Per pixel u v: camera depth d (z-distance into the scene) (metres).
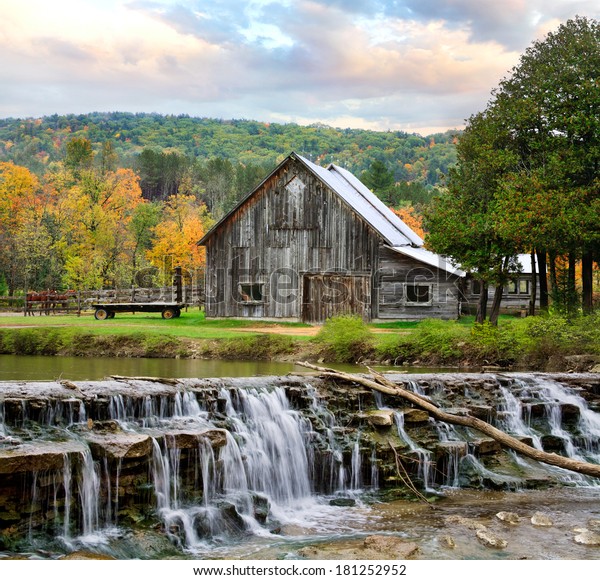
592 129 28.89
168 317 40.81
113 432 10.31
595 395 17.11
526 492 12.78
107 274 62.50
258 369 20.53
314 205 39.03
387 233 39.88
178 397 11.88
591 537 9.73
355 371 21.11
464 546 9.46
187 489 10.48
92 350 25.53
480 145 32.53
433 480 13.05
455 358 23.45
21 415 10.14
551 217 27.19
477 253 29.45
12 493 8.64
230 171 173.88
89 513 9.25
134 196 97.19
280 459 12.23
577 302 30.16
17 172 83.56
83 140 135.62
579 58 30.00
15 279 68.69
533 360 22.12
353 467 12.73
